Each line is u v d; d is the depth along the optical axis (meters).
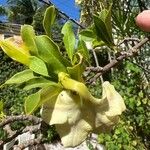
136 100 1.40
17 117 0.28
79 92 0.24
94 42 0.34
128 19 0.55
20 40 0.27
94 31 0.34
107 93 0.25
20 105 1.91
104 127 0.24
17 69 2.34
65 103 0.24
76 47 0.29
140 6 0.61
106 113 0.24
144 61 0.76
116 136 1.41
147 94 1.41
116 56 0.31
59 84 0.24
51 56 0.25
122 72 1.41
